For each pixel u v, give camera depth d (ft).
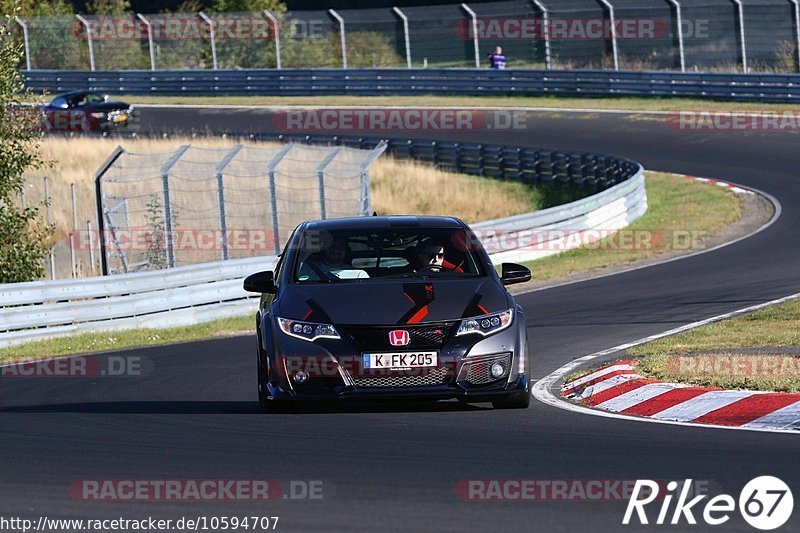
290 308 101.45
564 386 117.91
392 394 97.50
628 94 487.61
